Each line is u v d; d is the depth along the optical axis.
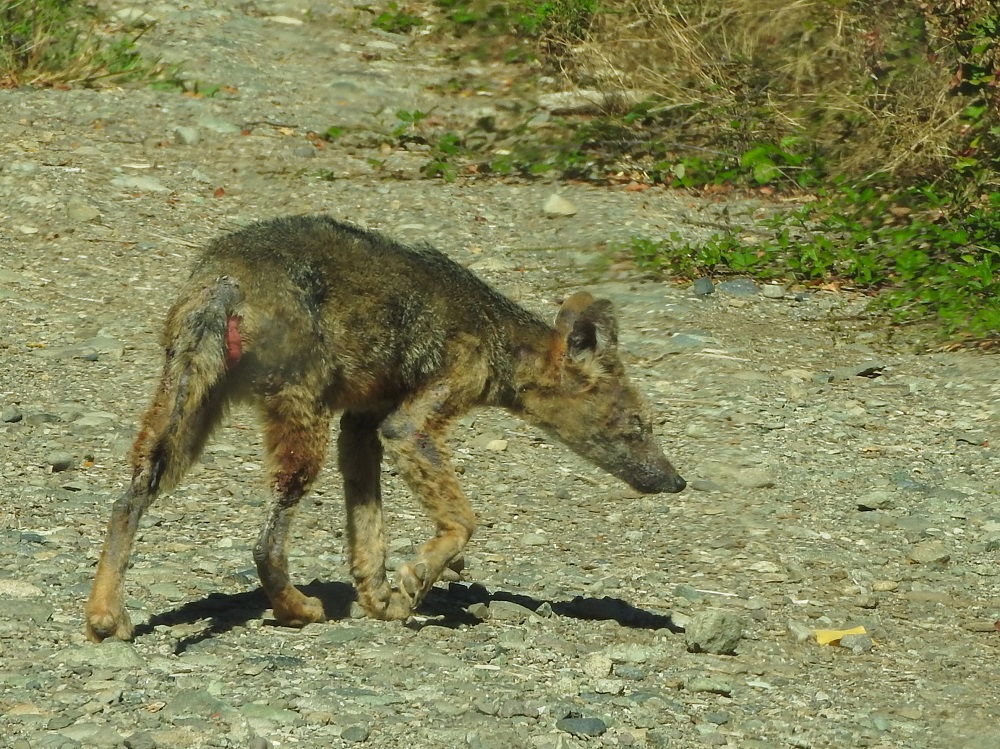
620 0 32.44
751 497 15.91
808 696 11.09
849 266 23.27
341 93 30.45
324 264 11.57
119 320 19.73
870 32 26.61
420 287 12.01
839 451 17.30
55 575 12.21
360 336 11.62
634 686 10.96
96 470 15.27
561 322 12.93
